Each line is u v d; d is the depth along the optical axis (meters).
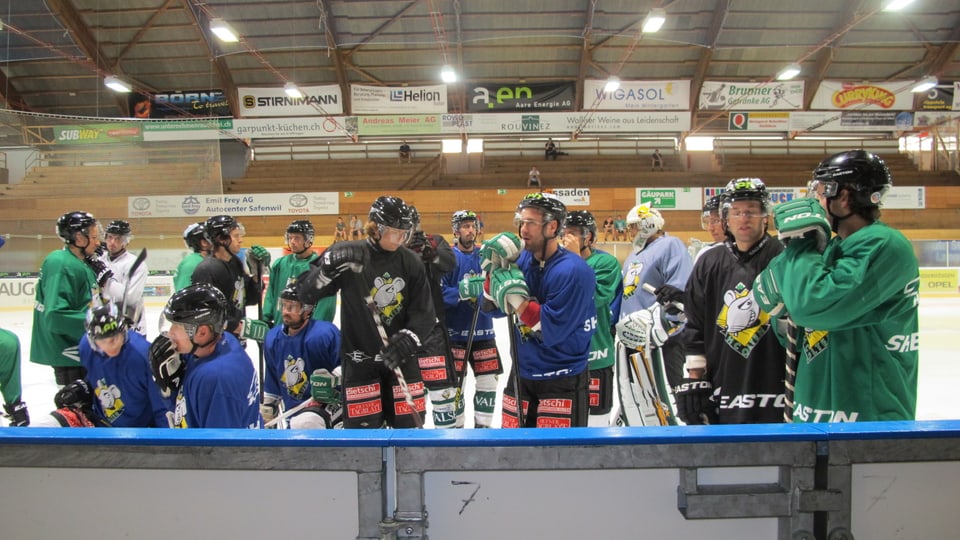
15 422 3.31
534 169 21.17
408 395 2.66
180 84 20.20
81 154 15.37
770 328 2.18
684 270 3.65
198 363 2.28
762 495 1.30
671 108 19.73
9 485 1.36
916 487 1.31
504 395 2.68
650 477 1.31
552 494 1.30
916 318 1.77
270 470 1.32
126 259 4.42
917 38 18.55
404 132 19.59
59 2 16.73
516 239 2.39
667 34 18.31
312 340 3.23
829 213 1.83
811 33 18.27
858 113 19.92
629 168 22.89
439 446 1.29
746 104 19.88
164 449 1.33
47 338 3.81
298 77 20.14
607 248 14.48
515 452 1.29
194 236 4.52
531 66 19.83
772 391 2.19
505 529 1.31
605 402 3.43
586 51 18.88
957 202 20.17
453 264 3.82
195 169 15.78
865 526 1.31
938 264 13.46
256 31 17.64
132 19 17.89
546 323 2.32
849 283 1.59
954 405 4.68
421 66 19.94
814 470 1.30
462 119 19.53
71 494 1.35
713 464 1.29
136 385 2.70
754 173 22.30
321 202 20.17
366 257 2.83
